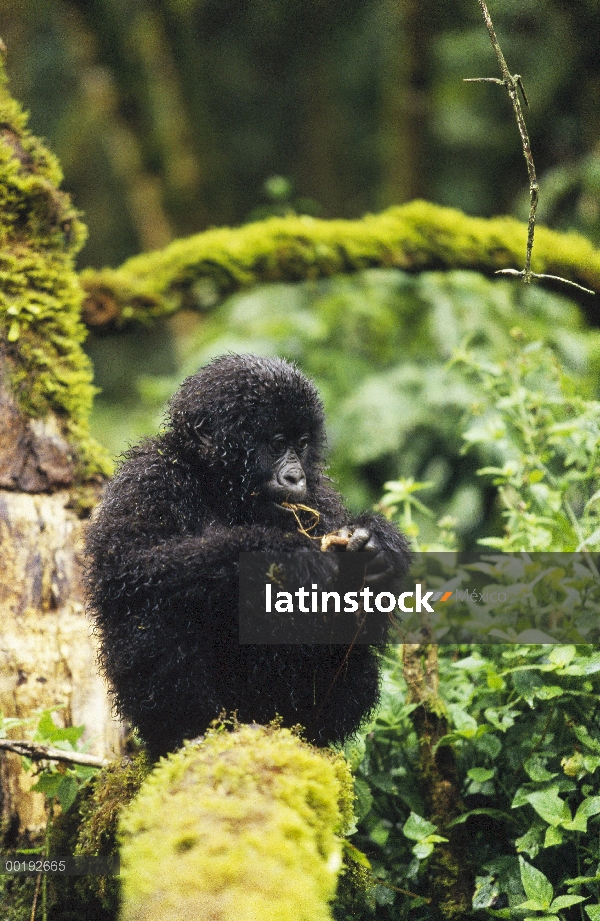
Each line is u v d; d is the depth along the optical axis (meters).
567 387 8.77
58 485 8.55
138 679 6.36
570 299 12.09
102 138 23.77
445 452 14.02
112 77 22.83
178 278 11.88
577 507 9.56
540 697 6.57
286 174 25.56
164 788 5.27
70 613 8.10
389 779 7.21
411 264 11.95
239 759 5.27
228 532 6.38
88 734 7.78
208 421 7.10
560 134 18.69
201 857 4.73
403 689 7.50
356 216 25.03
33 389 8.65
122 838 5.58
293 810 5.03
